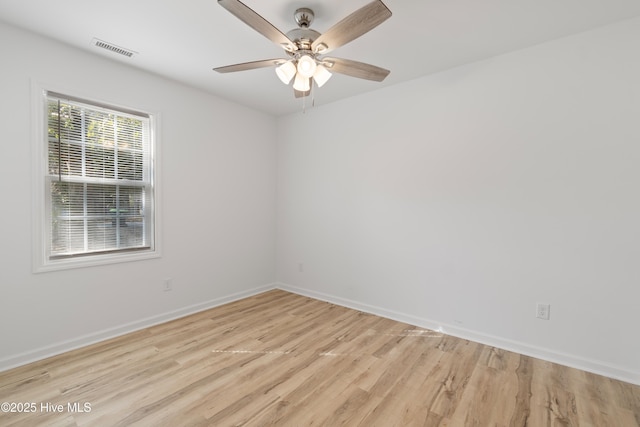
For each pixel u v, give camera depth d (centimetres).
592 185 212
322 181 370
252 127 381
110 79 256
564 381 201
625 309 202
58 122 233
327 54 244
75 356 227
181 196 309
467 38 221
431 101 282
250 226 384
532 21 200
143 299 282
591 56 210
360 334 272
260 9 190
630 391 190
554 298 227
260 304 353
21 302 215
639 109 196
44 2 182
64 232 238
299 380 200
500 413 171
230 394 185
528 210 236
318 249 375
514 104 240
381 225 319
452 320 274
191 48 236
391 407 175
